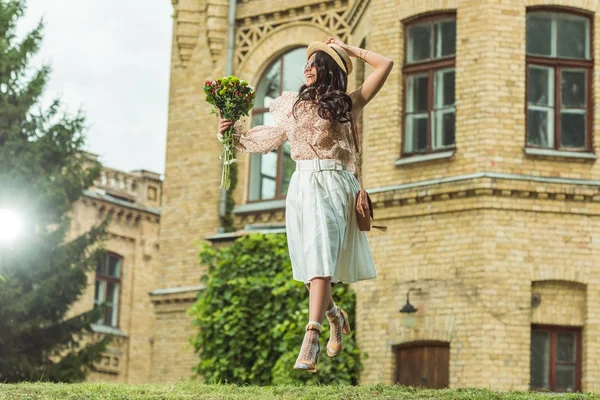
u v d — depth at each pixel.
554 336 20.38
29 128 27.55
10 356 25.95
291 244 8.48
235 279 23.83
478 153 20.53
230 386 11.65
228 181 9.18
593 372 19.98
